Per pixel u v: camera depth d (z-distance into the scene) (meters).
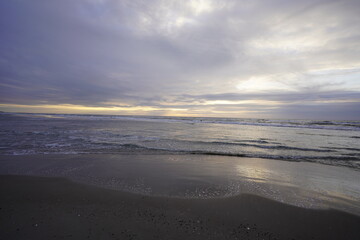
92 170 5.18
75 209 2.98
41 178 4.42
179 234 2.38
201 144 10.36
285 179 4.84
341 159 7.29
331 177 5.05
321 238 2.42
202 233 2.43
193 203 3.32
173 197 3.56
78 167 5.43
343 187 4.30
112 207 3.09
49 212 2.86
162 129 19.80
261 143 11.16
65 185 4.02
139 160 6.50
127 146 9.06
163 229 2.49
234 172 5.36
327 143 11.43
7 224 2.49
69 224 2.53
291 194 3.82
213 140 12.06
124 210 3.00
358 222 2.80
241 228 2.58
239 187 4.17
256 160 6.96
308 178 4.95
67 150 7.83
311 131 19.88
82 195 3.54
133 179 4.53
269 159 7.17
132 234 2.34
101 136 12.48
